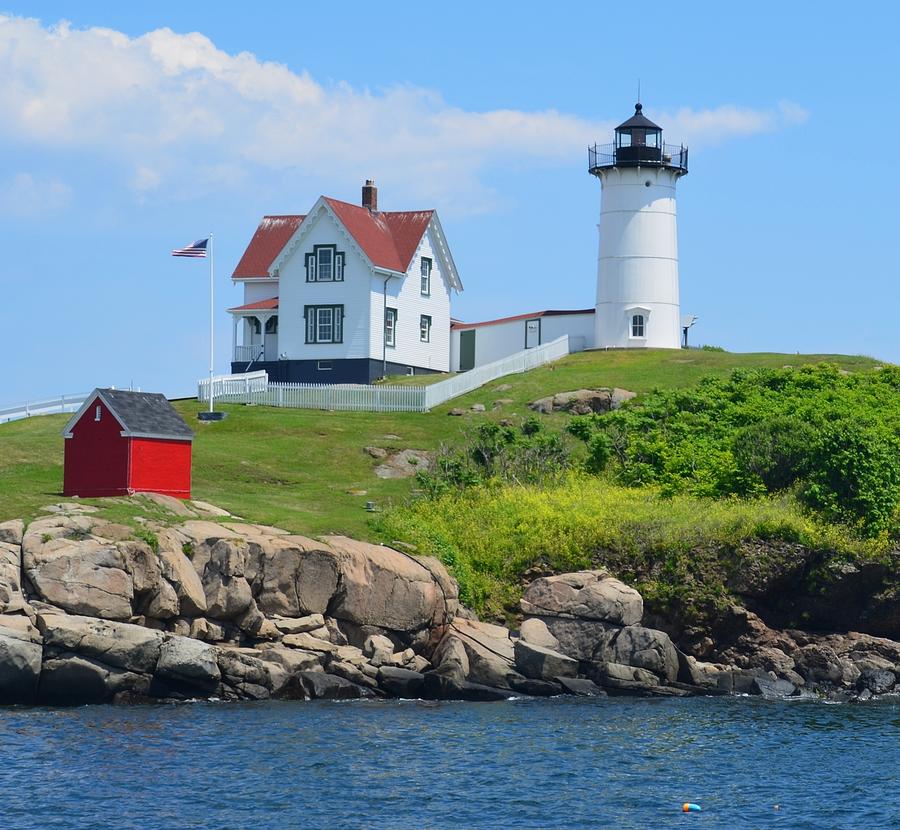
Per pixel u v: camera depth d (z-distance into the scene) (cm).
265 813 3781
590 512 6397
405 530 6069
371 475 7238
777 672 5862
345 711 5022
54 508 5431
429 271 9969
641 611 5825
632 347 9531
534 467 7088
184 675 5059
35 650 4850
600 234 9675
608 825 3750
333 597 5506
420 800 3931
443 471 6938
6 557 5006
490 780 4144
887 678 5819
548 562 6122
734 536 6128
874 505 6297
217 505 6025
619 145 9656
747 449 6812
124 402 6044
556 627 5794
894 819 3844
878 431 7150
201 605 5262
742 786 4159
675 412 7762
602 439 7200
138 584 5109
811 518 6297
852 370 8694
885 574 6112
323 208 9412
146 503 5666
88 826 3644
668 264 9588
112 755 4266
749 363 8856
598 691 5588
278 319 9612
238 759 4272
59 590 4997
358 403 8356
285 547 5453
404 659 5538
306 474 7138
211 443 7506
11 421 8138
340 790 3994
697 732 4869
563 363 9194
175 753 4312
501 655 5597
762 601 6094
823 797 4053
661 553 6125
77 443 6041
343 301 9375
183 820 3706
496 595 6009
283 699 5209
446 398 8425
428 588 5662
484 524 6388
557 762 4372
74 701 4941
